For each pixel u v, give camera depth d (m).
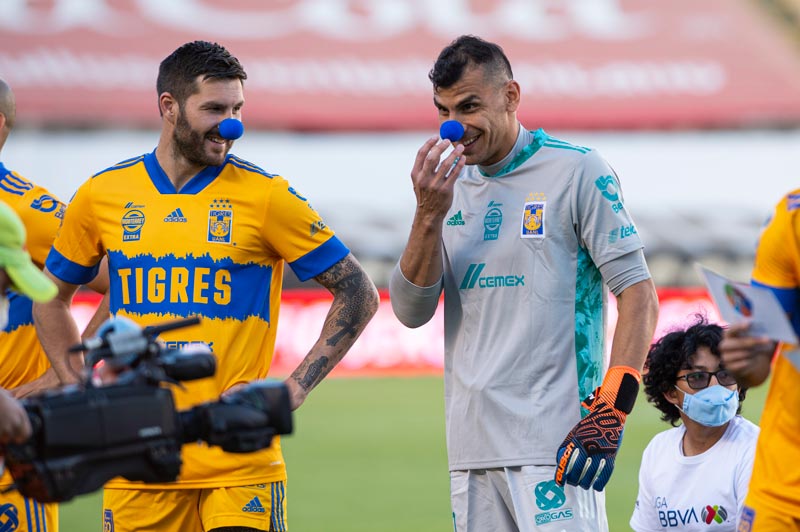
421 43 83.19
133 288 15.59
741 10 84.19
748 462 15.48
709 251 74.69
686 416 15.77
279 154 78.50
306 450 37.78
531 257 15.58
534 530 15.32
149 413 10.81
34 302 16.39
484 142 15.52
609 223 15.31
